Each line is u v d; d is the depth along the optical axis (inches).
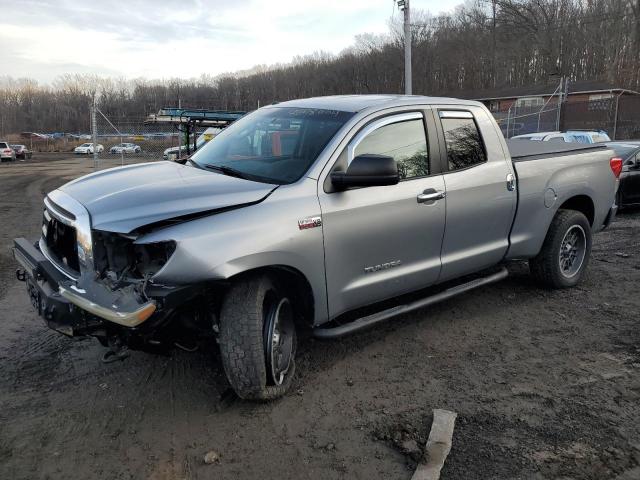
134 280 125.3
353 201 150.2
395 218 159.5
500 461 117.9
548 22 2507.4
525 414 136.1
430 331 186.7
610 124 1192.2
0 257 293.0
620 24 2162.9
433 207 169.2
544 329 188.5
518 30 2613.2
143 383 153.6
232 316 131.0
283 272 141.6
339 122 158.2
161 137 1070.4
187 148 749.9
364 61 2508.6
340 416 136.1
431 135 174.2
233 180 145.2
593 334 184.4
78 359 168.2
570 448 122.3
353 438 127.1
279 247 133.5
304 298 147.0
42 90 4350.4
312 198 142.8
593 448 122.3
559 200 213.0
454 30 2768.2
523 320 196.4
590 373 157.1
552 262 217.3
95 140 805.9
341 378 155.1
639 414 135.8
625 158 415.2
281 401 143.1
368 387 150.0
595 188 227.5
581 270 231.0
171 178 149.2
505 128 1247.5
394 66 2361.0
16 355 170.6
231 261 125.6
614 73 2082.9
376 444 125.0
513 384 151.1
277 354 141.3
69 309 128.0
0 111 3513.8
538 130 1117.7
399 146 165.9
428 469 114.7
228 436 128.5
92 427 132.5
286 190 140.7
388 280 162.6
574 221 219.8
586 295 222.1
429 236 170.6
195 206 129.0
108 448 124.5
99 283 126.4
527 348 173.9
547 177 207.6
